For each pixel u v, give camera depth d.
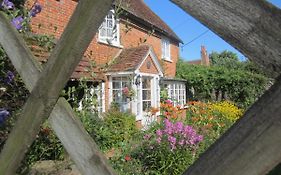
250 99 23.55
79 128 1.29
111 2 1.19
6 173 1.42
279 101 0.87
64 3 11.35
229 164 0.94
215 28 0.97
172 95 22.17
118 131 9.02
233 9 0.94
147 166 6.08
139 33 17.86
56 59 1.29
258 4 0.91
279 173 2.30
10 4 2.75
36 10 3.16
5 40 1.50
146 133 7.23
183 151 6.08
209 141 7.25
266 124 0.89
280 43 0.88
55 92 1.30
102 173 1.25
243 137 0.92
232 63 37.94
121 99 14.36
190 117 11.59
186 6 1.00
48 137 3.07
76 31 1.23
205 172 0.98
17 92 2.86
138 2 22.42
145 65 16.36
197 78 25.17
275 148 0.88
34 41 3.22
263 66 0.91
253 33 0.91
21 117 1.39
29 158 2.94
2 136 2.55
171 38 24.02
